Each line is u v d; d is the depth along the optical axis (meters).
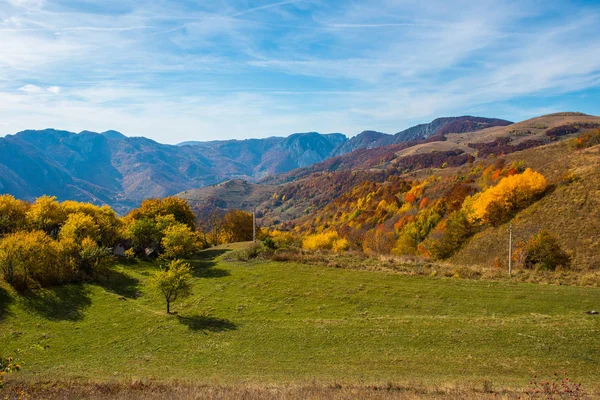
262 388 16.23
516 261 42.88
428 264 40.38
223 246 58.66
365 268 38.78
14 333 24.27
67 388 16.55
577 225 48.28
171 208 61.00
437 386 16.23
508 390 15.57
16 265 30.39
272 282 34.78
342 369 19.23
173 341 23.92
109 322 27.16
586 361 18.77
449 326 23.75
